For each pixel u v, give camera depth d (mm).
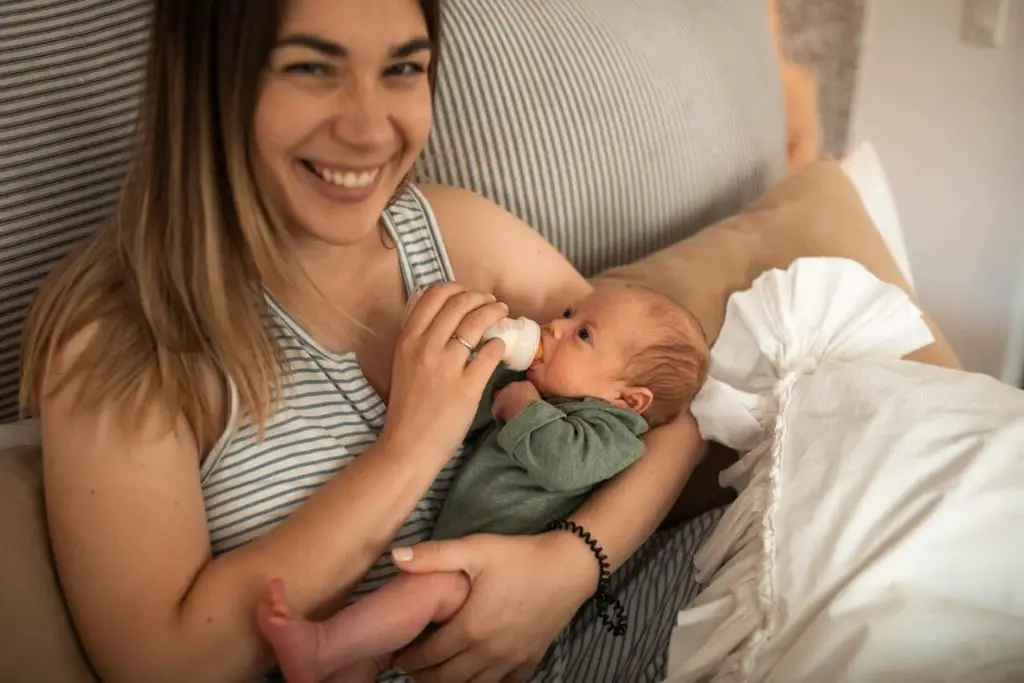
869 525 841
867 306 1088
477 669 822
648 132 1269
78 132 876
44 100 859
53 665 678
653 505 956
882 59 1958
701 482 1121
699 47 1384
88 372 708
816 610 817
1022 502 825
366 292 934
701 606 882
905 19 1894
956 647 766
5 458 758
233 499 789
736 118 1437
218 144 728
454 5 1113
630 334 991
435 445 805
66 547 700
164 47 702
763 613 828
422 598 772
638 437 1009
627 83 1246
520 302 1068
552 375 990
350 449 845
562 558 865
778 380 1021
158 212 730
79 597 700
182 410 738
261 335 781
